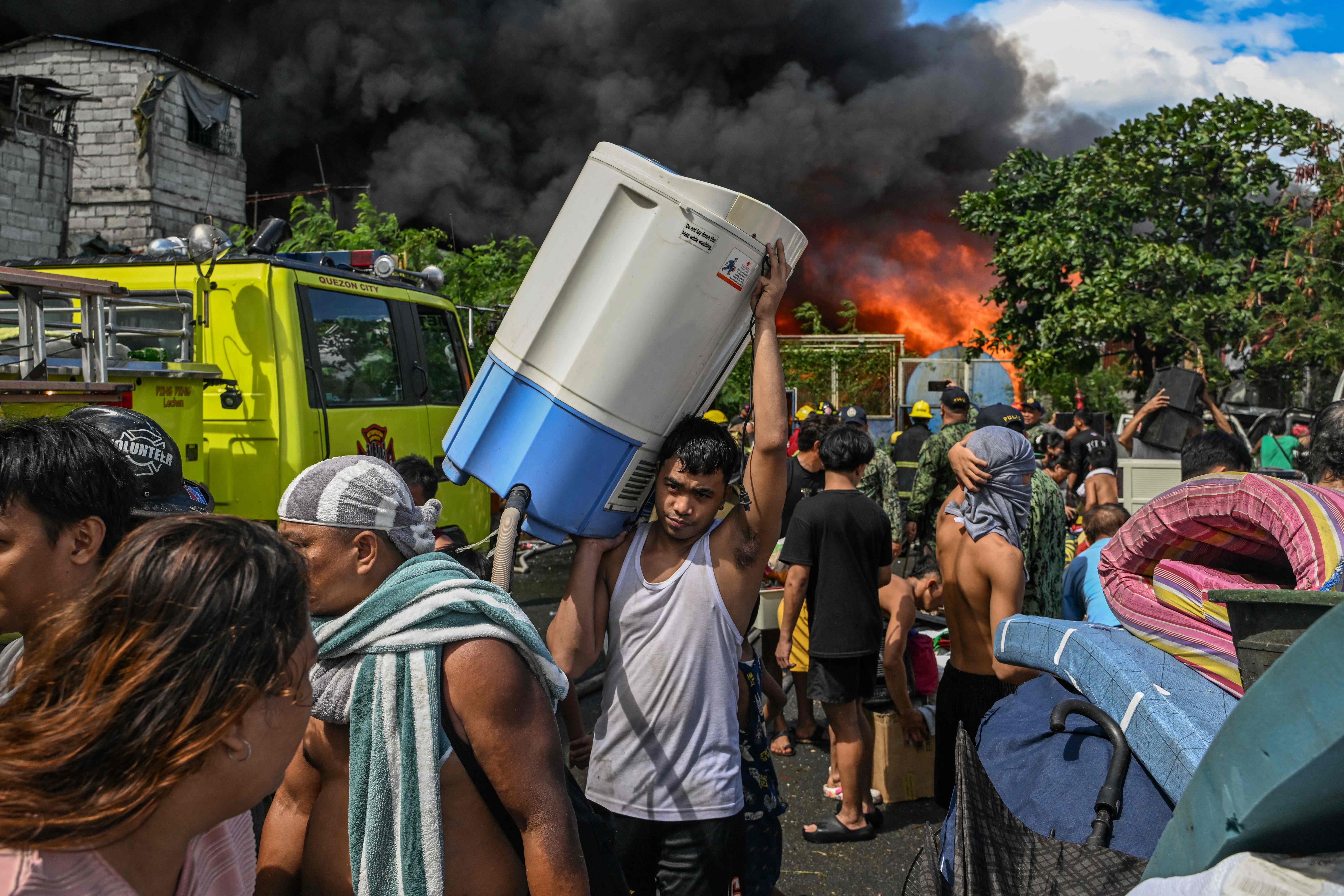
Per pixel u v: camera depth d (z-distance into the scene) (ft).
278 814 5.27
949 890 5.98
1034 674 9.57
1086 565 12.03
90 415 6.51
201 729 2.98
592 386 6.73
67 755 2.81
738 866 7.34
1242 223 57.00
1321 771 3.43
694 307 6.69
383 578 5.05
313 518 4.92
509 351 7.03
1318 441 7.80
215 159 66.90
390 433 17.62
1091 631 7.18
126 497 5.14
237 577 3.14
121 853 3.09
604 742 7.43
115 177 61.62
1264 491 5.83
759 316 7.00
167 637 2.95
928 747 13.23
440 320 20.61
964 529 10.71
